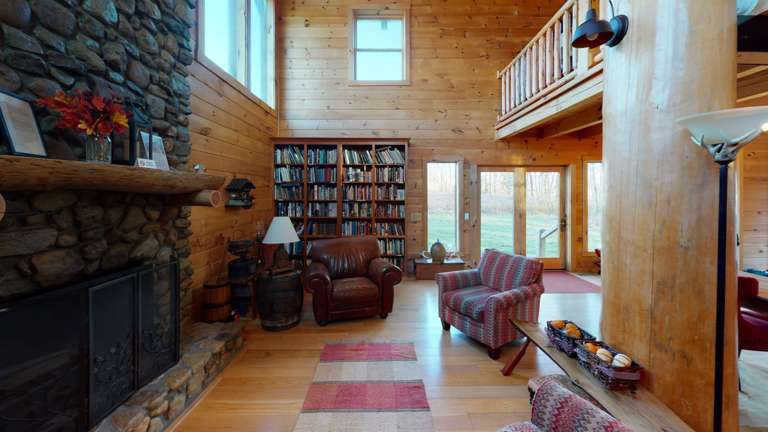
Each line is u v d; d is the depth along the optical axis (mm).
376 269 3525
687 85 1311
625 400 1382
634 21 1458
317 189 5004
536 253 5617
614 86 1570
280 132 5242
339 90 5250
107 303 1665
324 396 2100
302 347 2779
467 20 5262
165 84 2303
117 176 1434
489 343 2578
